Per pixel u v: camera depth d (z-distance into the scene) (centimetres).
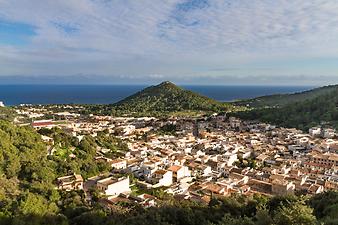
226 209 7012
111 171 12456
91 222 6588
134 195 9444
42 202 7494
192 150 16775
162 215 6419
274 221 4503
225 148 16712
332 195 7300
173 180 11988
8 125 11919
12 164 9375
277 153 16175
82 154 13075
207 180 11769
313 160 14512
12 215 6162
